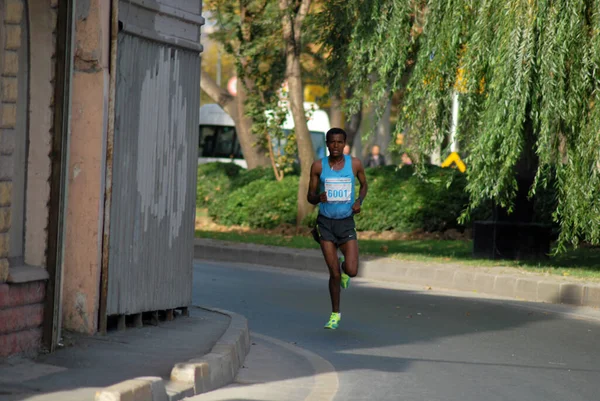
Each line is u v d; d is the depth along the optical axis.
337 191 30.03
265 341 28.11
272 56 73.50
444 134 45.69
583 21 39.00
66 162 21.72
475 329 31.64
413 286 44.06
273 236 62.53
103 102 23.06
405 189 65.38
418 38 47.38
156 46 25.50
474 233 50.50
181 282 27.44
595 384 23.52
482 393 22.06
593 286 38.25
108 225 23.61
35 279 21.06
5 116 20.34
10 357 20.48
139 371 20.17
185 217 27.41
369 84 50.88
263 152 88.75
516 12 39.41
